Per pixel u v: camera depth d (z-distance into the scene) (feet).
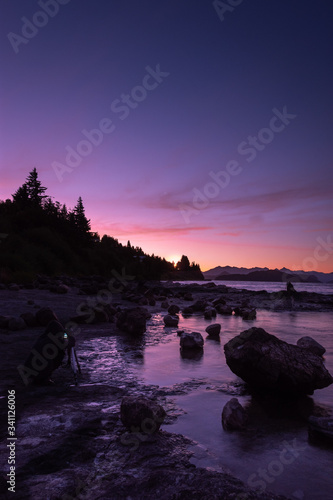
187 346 27.84
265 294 102.83
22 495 8.54
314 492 9.00
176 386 18.45
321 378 16.89
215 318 50.42
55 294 61.26
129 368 21.86
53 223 159.43
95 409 14.56
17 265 81.15
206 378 20.07
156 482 9.25
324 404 16.11
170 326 40.68
